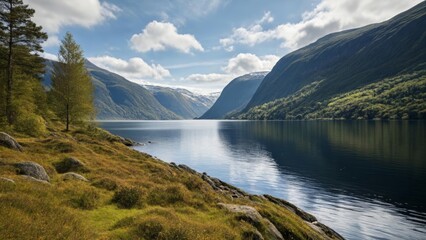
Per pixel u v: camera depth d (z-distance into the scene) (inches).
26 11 1898.4
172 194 789.2
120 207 674.2
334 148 3385.8
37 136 1829.5
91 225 529.7
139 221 540.1
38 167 850.1
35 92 2632.9
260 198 1213.7
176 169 1633.9
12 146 1131.3
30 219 434.6
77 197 666.2
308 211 1408.7
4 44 1903.3
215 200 840.3
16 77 2021.4
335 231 1144.8
